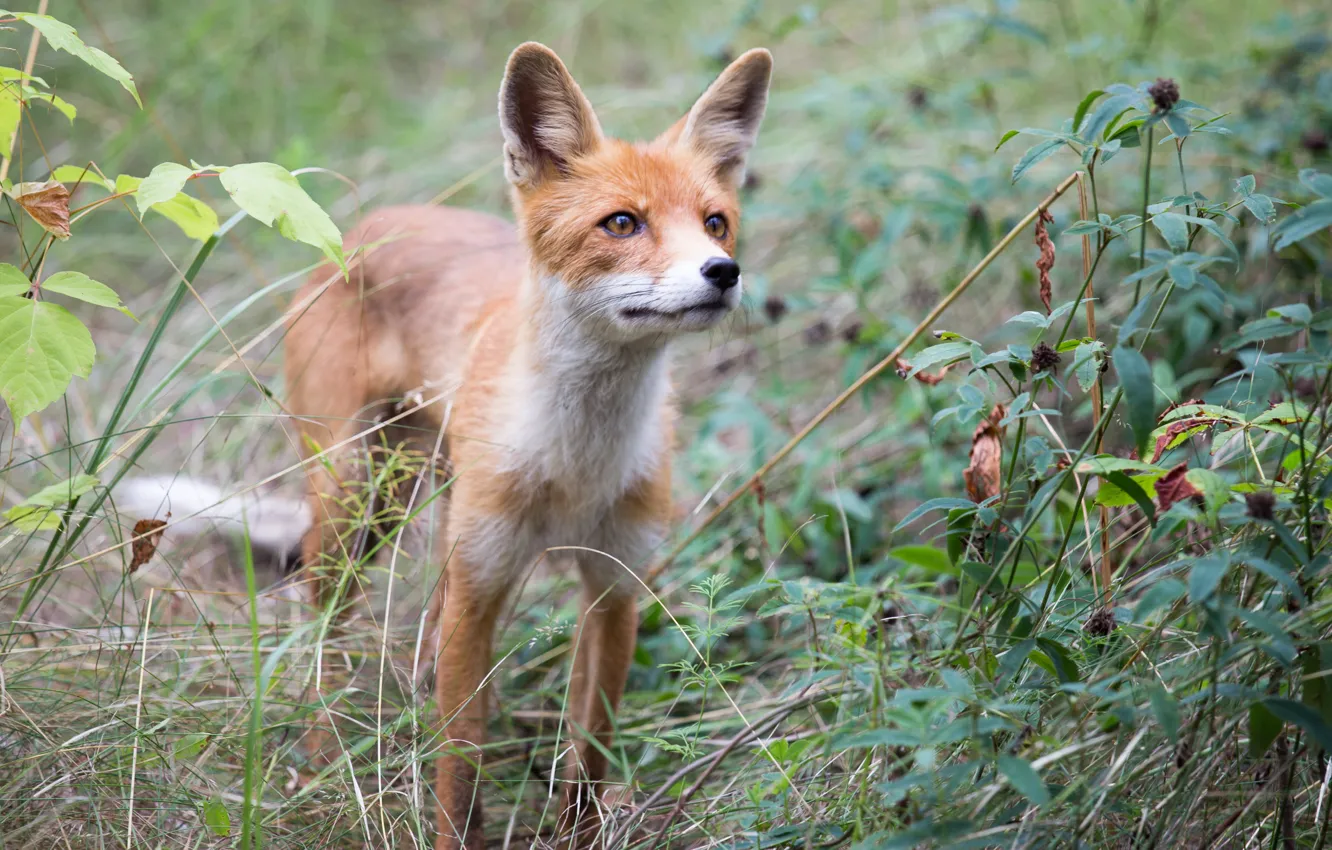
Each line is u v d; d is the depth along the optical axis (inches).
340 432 360.5
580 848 281.1
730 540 383.9
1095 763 215.2
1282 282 388.5
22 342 237.1
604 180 290.5
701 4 699.4
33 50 278.4
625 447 298.8
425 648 333.7
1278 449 248.8
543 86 297.7
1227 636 188.5
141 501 373.7
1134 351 193.5
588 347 288.8
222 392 427.2
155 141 582.2
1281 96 435.5
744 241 515.8
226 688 297.3
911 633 239.5
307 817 267.9
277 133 615.8
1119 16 547.8
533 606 366.9
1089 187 425.4
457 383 332.5
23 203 249.8
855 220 461.4
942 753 224.7
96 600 337.4
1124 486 205.9
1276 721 192.1
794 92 530.0
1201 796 204.4
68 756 250.2
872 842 197.5
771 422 441.4
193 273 277.9
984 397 253.9
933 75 530.9
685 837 265.7
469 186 542.0
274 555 386.6
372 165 557.3
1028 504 229.8
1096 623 229.8
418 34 713.6
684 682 267.4
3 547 320.5
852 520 379.6
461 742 276.2
